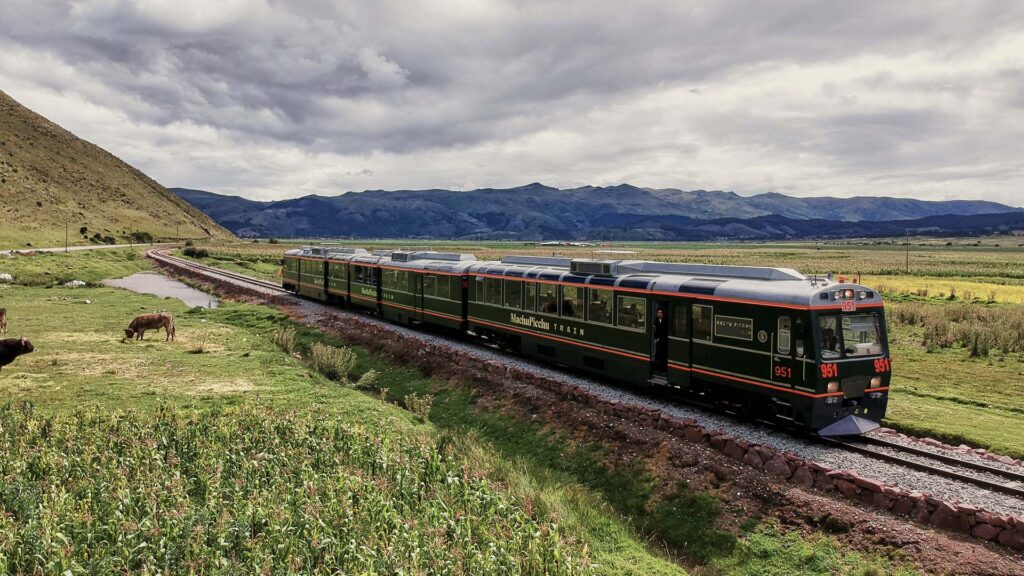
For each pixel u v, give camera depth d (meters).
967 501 11.81
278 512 9.47
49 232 120.88
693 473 14.56
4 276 53.66
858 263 98.75
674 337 18.16
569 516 12.21
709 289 17.06
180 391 19.92
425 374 25.69
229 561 8.27
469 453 14.80
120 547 8.23
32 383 20.34
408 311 33.75
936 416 17.92
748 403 16.36
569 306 22.41
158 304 44.59
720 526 12.95
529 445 18.19
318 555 8.71
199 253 98.31
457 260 31.58
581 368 22.08
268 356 26.34
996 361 26.22
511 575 8.60
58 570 7.49
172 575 8.05
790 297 14.94
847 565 11.09
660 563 11.10
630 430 16.92
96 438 13.06
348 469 11.75
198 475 10.91
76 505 9.73
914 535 11.16
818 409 14.56
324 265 44.50
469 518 9.86
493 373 23.48
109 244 124.88
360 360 29.44
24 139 172.12
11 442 12.77
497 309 26.72
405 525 9.30
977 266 91.12
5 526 8.82
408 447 13.16
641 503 14.38
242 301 49.78
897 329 34.19
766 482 13.57
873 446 14.91
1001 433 16.25
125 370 22.83
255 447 13.04
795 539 12.04
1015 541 10.62
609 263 21.00
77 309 39.50
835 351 14.76
